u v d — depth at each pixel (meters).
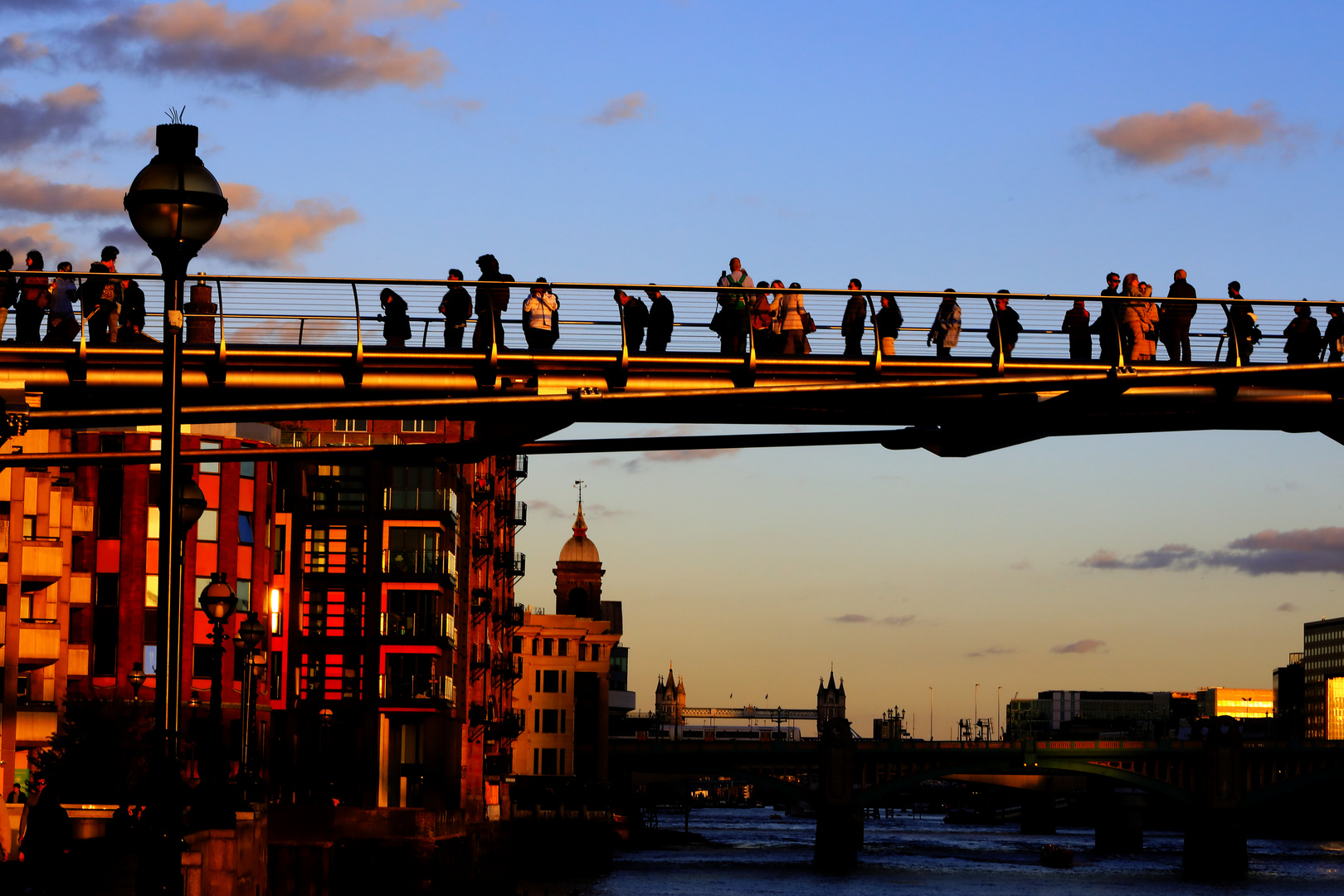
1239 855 199.50
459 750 120.50
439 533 110.62
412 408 25.45
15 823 67.56
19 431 22.31
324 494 111.69
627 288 35.06
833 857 190.88
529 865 147.38
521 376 38.16
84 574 95.12
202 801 37.09
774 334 39.75
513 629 173.25
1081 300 38.50
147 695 94.81
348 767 107.75
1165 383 26.62
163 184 17.84
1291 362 42.00
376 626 108.69
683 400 24.84
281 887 66.88
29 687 82.19
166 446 17.83
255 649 48.47
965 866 183.75
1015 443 39.97
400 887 83.25
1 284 36.41
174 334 17.97
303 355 36.72
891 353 39.88
